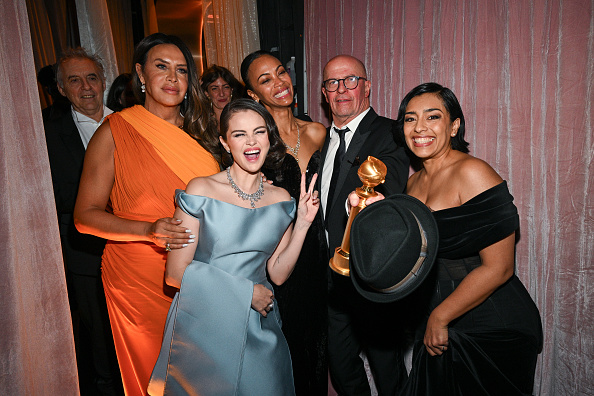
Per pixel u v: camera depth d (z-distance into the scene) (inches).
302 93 163.3
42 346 73.8
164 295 84.4
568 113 88.4
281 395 73.5
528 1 93.3
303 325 96.7
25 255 71.8
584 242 88.0
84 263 110.3
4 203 68.2
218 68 130.2
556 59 89.7
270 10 171.6
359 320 102.7
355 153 96.6
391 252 56.0
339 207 94.4
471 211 72.2
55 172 109.3
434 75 112.6
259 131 71.1
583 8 85.1
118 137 83.1
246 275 73.9
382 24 126.5
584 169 86.9
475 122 103.4
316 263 96.2
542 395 96.3
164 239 70.6
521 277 98.3
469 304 72.8
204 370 70.2
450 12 107.3
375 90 131.0
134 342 84.7
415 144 78.9
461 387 74.4
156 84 84.4
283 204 76.1
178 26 229.9
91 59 115.0
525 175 95.7
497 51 99.0
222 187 73.5
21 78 71.2
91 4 172.6
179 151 85.8
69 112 115.2
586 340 88.7
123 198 84.4
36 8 166.6
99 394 114.6
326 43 147.6
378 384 107.8
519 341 75.3
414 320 91.8
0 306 67.9
